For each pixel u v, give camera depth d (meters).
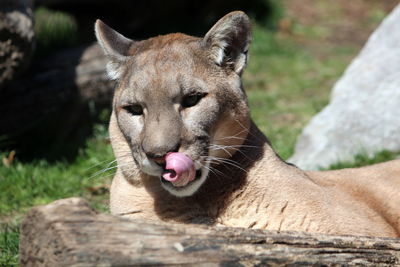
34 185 13.73
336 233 8.63
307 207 8.69
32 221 6.74
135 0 24.94
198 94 8.48
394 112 15.09
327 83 22.23
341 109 15.79
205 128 8.41
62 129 16.39
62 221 6.49
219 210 8.69
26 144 15.93
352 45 27.05
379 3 31.09
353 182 10.39
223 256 6.74
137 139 8.48
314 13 29.80
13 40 14.51
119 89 8.96
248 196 8.69
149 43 9.14
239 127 8.82
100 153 15.00
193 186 8.26
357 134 15.08
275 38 26.72
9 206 12.98
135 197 8.86
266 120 18.50
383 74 16.00
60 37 20.94
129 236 6.54
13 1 14.75
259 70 23.41
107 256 6.37
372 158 14.27
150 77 8.44
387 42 16.77
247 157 8.85
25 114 15.82
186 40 8.98
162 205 8.73
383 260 7.46
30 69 16.59
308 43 26.95
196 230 6.82
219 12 26.91
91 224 6.52
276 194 8.70
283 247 7.07
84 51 17.55
